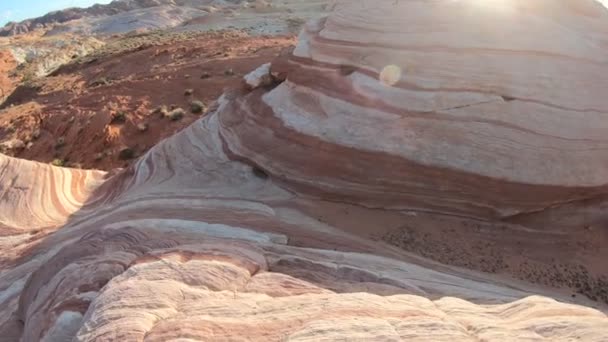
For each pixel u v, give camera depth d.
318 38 12.95
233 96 15.53
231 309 5.64
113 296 5.98
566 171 9.09
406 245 9.20
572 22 11.06
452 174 9.39
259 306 5.77
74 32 112.12
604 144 9.32
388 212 10.06
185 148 13.73
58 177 15.34
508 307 6.33
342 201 10.44
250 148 11.96
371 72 10.88
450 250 9.07
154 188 12.18
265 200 10.84
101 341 5.16
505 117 9.48
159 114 26.72
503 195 9.25
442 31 10.71
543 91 9.65
